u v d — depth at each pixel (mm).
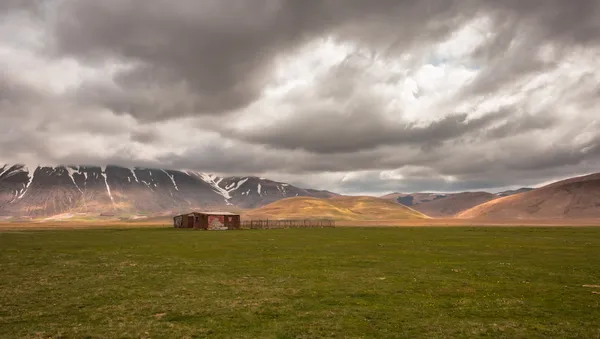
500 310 24422
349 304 25781
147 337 19547
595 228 139875
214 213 135500
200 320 22344
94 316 23109
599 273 37531
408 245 67562
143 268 41094
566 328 20938
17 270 40000
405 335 19828
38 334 19953
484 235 95812
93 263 45000
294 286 31469
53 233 106688
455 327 21047
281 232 111812
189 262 45688
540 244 68500
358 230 125688
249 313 23609
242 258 49406
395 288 30641
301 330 20484
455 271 38781
